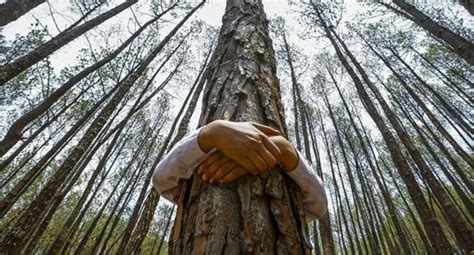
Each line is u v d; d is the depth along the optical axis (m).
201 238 0.74
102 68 8.46
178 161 0.88
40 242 11.02
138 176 10.46
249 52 1.63
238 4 2.36
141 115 12.17
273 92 1.35
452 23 7.76
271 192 0.83
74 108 9.09
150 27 9.08
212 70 1.62
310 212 1.04
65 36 4.76
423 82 9.37
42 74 8.32
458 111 9.73
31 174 6.41
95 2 7.58
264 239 0.72
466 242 4.16
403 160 4.91
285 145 0.88
